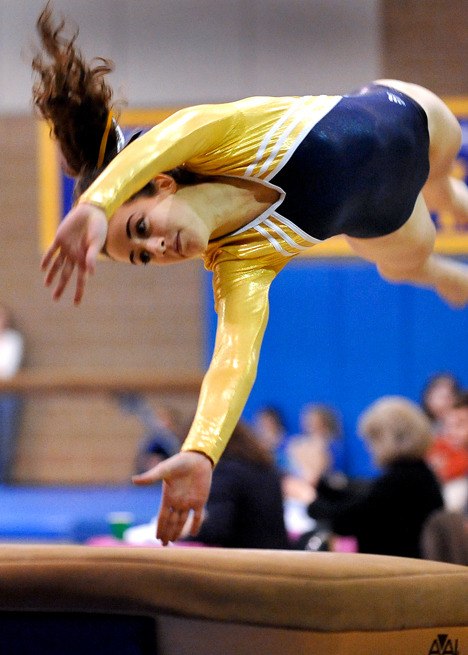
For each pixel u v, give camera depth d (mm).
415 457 6695
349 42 15055
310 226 3887
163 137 3377
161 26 15102
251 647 2846
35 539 9156
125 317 15305
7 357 14727
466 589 3244
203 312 15203
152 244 3512
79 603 2781
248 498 6211
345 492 7027
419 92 4566
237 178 3758
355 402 14344
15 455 15125
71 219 3105
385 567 3039
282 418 14375
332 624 2795
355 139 3969
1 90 15359
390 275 4930
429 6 15094
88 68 3830
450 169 4812
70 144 3814
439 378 13102
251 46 15070
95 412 15203
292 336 14578
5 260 15430
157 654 2879
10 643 2920
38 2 15203
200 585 2736
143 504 10500
